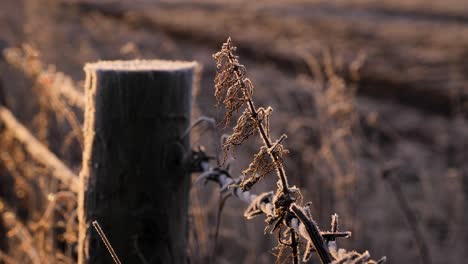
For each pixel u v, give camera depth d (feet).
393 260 11.94
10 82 15.30
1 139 11.18
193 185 5.52
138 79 5.03
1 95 12.05
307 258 3.61
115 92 5.03
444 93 29.84
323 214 10.31
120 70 5.01
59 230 7.91
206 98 18.11
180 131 5.19
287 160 11.57
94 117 5.12
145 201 5.20
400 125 24.93
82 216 5.35
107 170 5.14
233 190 4.96
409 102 29.91
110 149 5.10
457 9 83.10
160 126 5.11
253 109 3.65
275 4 99.14
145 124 5.08
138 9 78.38
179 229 5.38
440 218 13.78
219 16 75.05
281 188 3.82
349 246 10.06
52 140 11.48
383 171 10.55
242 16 76.28
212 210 10.91
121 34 41.78
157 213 5.23
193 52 42.32
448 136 21.16
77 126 8.85
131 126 5.08
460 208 13.69
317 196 10.51
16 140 11.22
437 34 57.41
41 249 7.57
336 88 10.65
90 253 5.29
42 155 8.89
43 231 7.63
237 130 3.65
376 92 31.86
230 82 3.61
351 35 56.54
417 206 13.87
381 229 12.66
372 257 11.96
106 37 33.68
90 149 5.19
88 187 5.24
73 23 39.40
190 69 5.23
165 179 5.21
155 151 5.14
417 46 49.62
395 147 19.62
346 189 10.27
